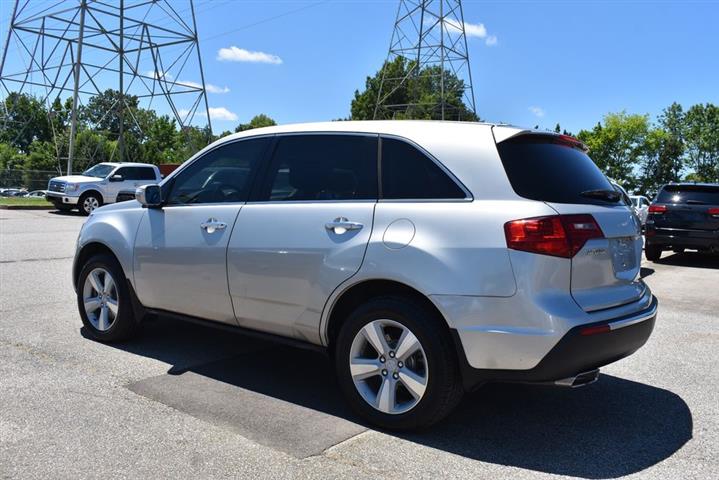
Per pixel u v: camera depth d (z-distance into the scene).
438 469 3.14
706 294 8.80
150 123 80.88
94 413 3.73
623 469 3.20
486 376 3.32
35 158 47.78
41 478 2.94
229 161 4.57
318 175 4.05
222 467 3.09
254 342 5.45
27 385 4.17
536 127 3.93
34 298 6.93
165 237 4.71
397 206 3.62
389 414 3.56
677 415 4.00
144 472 3.02
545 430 3.70
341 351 3.74
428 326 3.40
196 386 4.28
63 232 14.45
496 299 3.24
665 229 12.35
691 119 88.81
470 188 3.46
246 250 4.15
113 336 5.20
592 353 3.28
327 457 3.24
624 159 81.75
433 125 3.78
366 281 3.63
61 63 29.58
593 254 3.41
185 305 4.63
